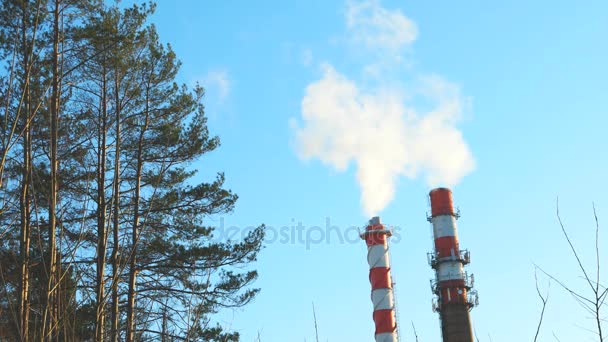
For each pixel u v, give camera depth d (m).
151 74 20.98
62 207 5.90
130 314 13.17
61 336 5.40
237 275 20.55
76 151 8.36
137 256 19.62
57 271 5.58
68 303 5.52
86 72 14.84
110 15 18.23
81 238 5.88
